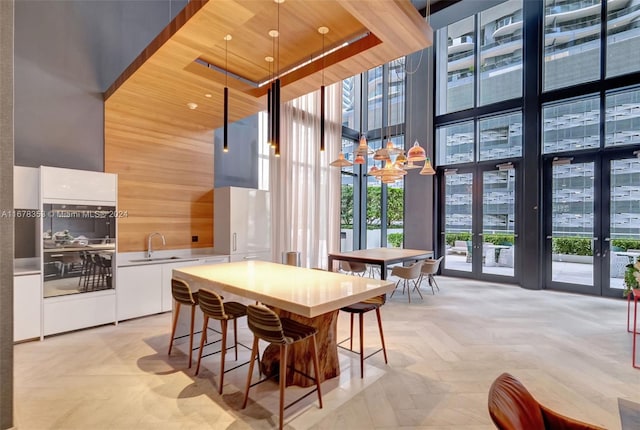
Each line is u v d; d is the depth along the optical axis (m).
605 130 5.67
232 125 6.16
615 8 5.59
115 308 4.07
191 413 2.26
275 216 6.54
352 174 8.91
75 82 4.28
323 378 2.71
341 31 3.29
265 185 6.79
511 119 6.71
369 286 2.60
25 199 3.51
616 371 2.90
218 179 5.92
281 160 6.60
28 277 3.44
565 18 6.06
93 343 3.47
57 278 3.65
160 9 5.18
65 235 3.70
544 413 1.47
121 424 2.13
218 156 5.93
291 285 2.62
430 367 2.98
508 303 5.19
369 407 2.34
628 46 5.48
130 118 4.76
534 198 6.20
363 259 5.33
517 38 6.65
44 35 4.05
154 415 2.23
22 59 3.88
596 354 3.27
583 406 2.37
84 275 3.85
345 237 8.76
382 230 8.71
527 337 3.73
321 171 7.66
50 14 4.09
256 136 6.61
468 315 4.56
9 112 1.80
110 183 4.02
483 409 2.32
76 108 4.28
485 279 6.95
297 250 7.02
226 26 2.77
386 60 3.49
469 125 7.24
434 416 2.24
